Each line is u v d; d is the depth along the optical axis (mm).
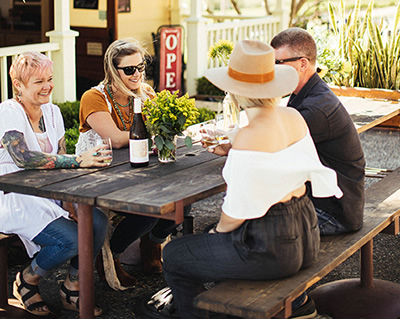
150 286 4059
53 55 7340
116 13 9469
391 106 5324
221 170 3480
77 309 3637
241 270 2918
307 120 3398
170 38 8516
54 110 3834
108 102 4070
